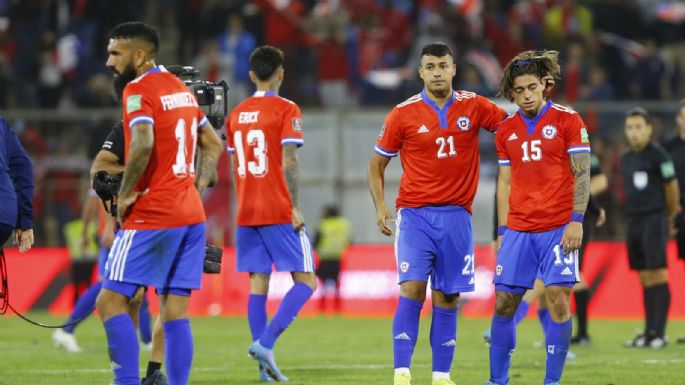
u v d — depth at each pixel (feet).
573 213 88.12
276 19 254.27
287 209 107.55
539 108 89.97
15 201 93.30
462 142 91.20
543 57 89.76
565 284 88.89
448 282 91.25
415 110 91.61
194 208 80.94
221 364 119.34
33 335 158.20
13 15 265.54
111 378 106.63
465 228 91.50
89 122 211.20
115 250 79.30
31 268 203.21
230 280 200.34
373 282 198.90
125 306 80.02
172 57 273.75
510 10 282.56
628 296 187.52
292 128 106.73
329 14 257.75
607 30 293.23
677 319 179.52
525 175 90.12
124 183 77.77
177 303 81.35
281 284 195.31
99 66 258.98
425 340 146.92
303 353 131.44
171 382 81.10
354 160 211.41
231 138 109.70
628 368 113.09
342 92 251.80
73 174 208.54
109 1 271.69
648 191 138.41
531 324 172.24
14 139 95.66
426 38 256.93
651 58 259.60
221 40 256.93
